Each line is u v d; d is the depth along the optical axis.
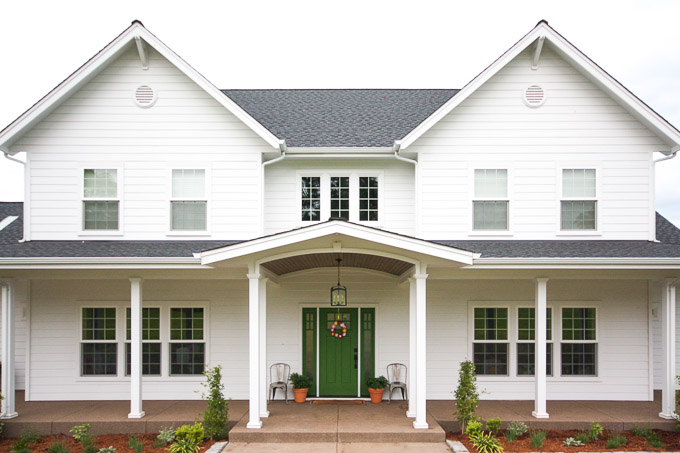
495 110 12.89
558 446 9.77
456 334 13.16
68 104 12.80
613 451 9.48
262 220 12.78
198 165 12.80
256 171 12.80
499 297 13.20
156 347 13.11
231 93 16.77
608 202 12.79
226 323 13.17
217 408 10.16
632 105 12.49
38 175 12.71
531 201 12.80
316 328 13.33
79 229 12.66
